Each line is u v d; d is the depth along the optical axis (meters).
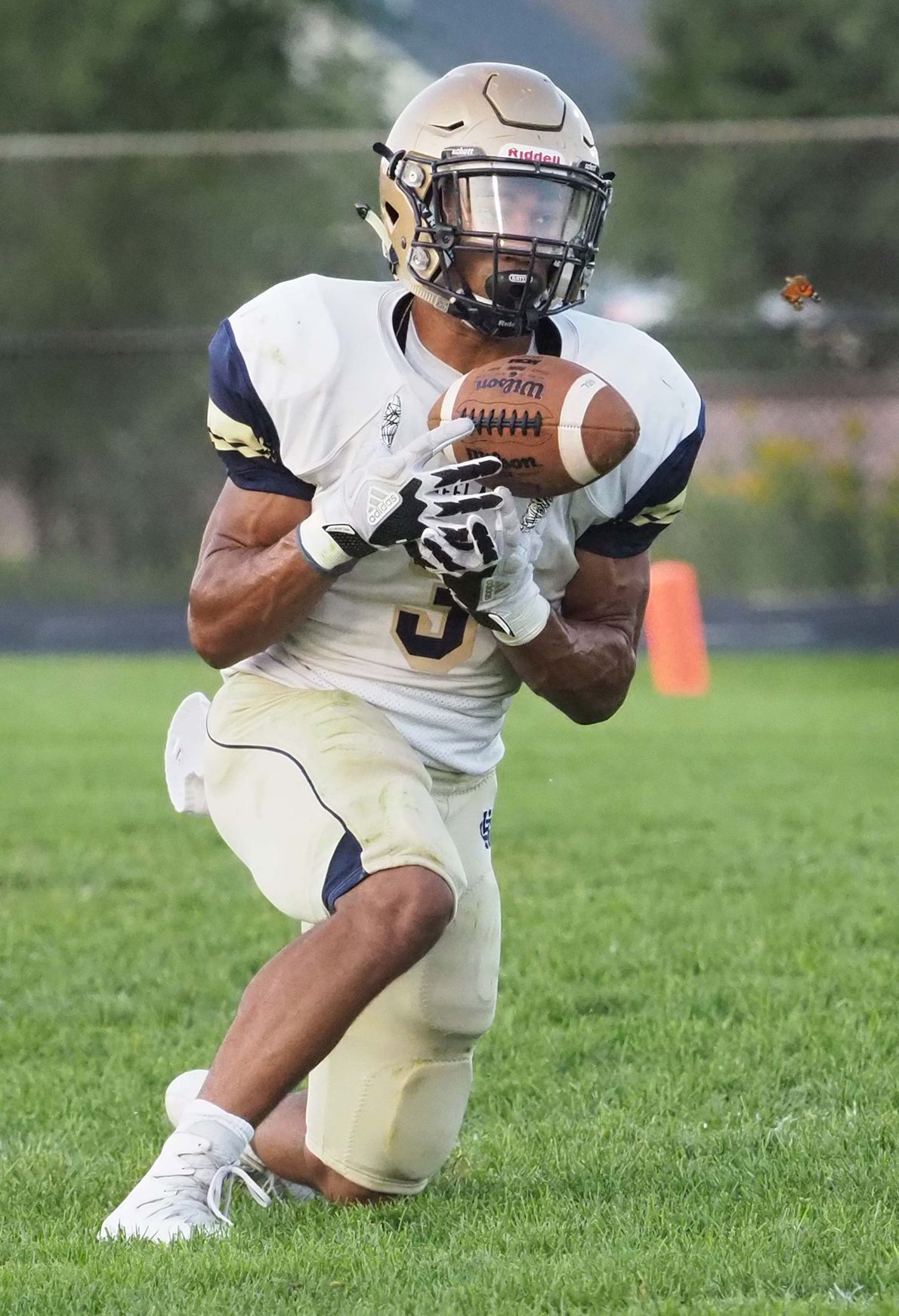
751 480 49.91
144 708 31.75
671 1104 10.16
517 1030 11.90
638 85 76.56
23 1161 9.21
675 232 56.84
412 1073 8.36
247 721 8.51
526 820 20.08
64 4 69.62
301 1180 8.93
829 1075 10.56
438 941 8.26
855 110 71.69
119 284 58.59
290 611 8.06
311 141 41.97
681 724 29.52
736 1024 12.00
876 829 19.52
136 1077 10.95
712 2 73.69
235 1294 6.88
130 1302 6.80
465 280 8.27
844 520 49.16
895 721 29.75
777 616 47.66
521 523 8.19
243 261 58.72
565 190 8.23
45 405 55.28
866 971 13.20
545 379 7.85
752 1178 8.52
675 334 48.69
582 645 8.53
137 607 51.44
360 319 8.42
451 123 8.23
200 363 55.94
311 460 8.25
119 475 54.03
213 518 8.59
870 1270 7.05
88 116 69.06
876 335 50.66
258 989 7.91
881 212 56.94
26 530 54.97
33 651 45.25
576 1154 9.08
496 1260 7.27
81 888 16.97
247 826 8.36
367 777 8.04
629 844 18.70
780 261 57.25
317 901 7.95
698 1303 6.64
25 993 13.16
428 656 8.52
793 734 27.97
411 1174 8.54
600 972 13.43
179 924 15.41
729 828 19.64
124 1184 8.85
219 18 72.12
